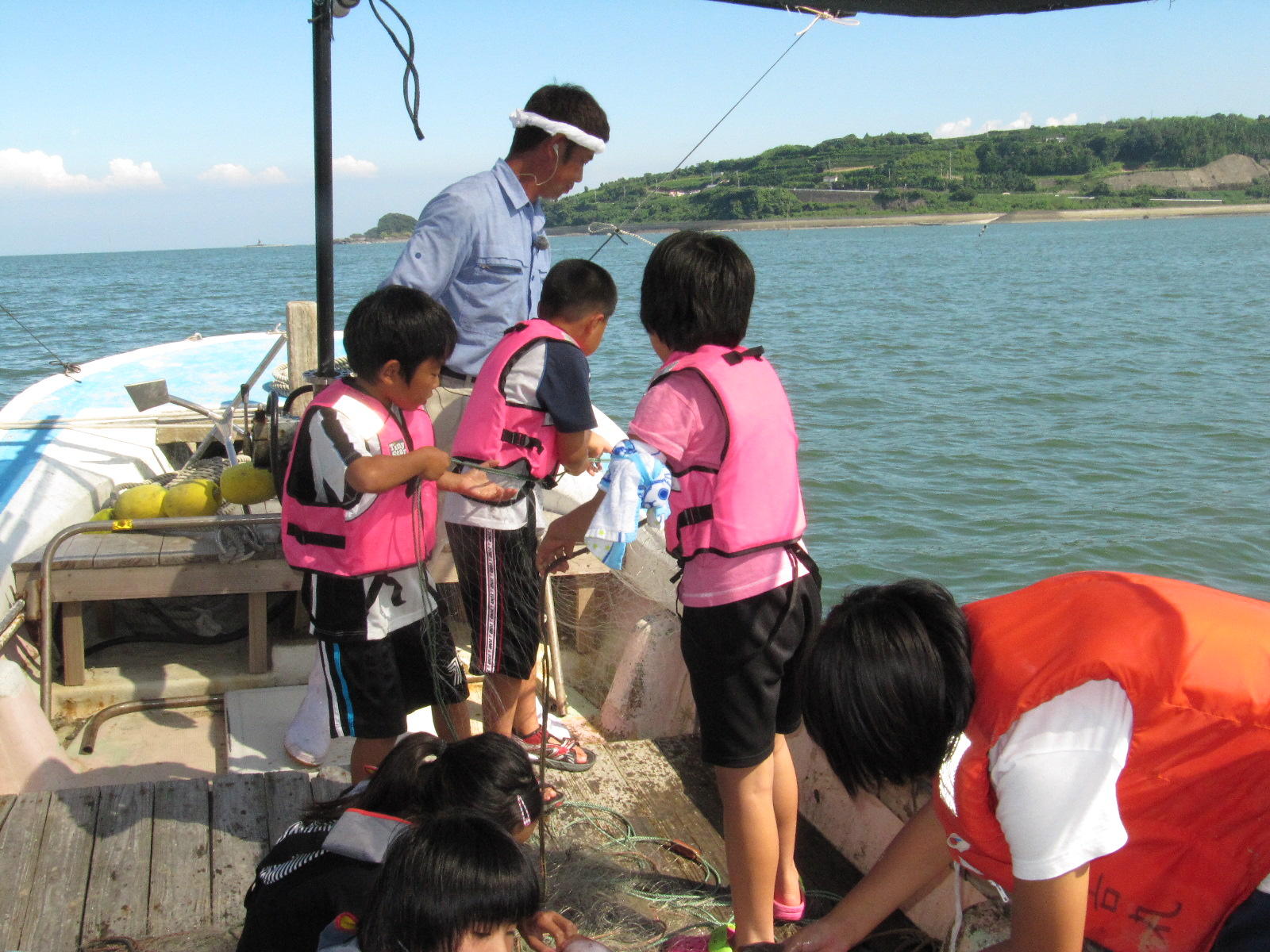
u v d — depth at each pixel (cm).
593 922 274
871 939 272
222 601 441
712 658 241
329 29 396
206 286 5212
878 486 1132
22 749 340
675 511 243
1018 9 320
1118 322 2622
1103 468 1204
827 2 332
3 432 614
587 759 351
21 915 261
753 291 244
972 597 853
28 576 396
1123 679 154
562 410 317
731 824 249
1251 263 5262
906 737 158
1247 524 1011
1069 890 158
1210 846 170
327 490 292
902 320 2736
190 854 286
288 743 372
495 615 326
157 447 643
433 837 174
